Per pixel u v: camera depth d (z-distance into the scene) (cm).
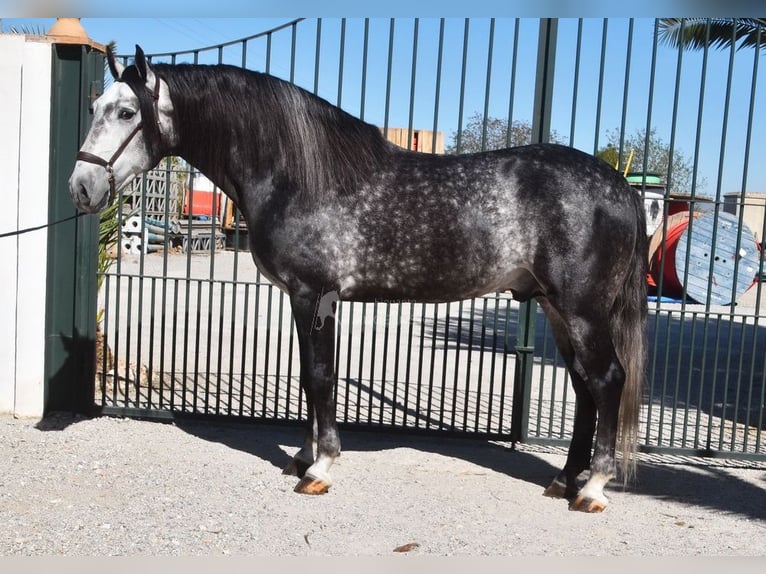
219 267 1480
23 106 483
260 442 484
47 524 337
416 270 387
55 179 494
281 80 398
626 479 400
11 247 493
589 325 371
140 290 510
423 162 394
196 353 514
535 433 539
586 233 365
